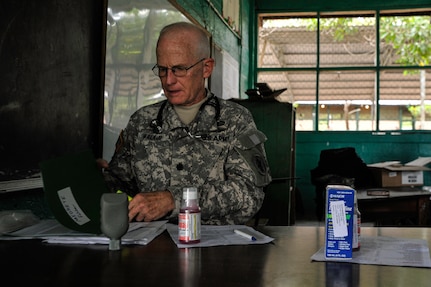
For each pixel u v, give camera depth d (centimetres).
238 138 169
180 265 101
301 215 537
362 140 559
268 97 369
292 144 376
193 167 175
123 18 240
